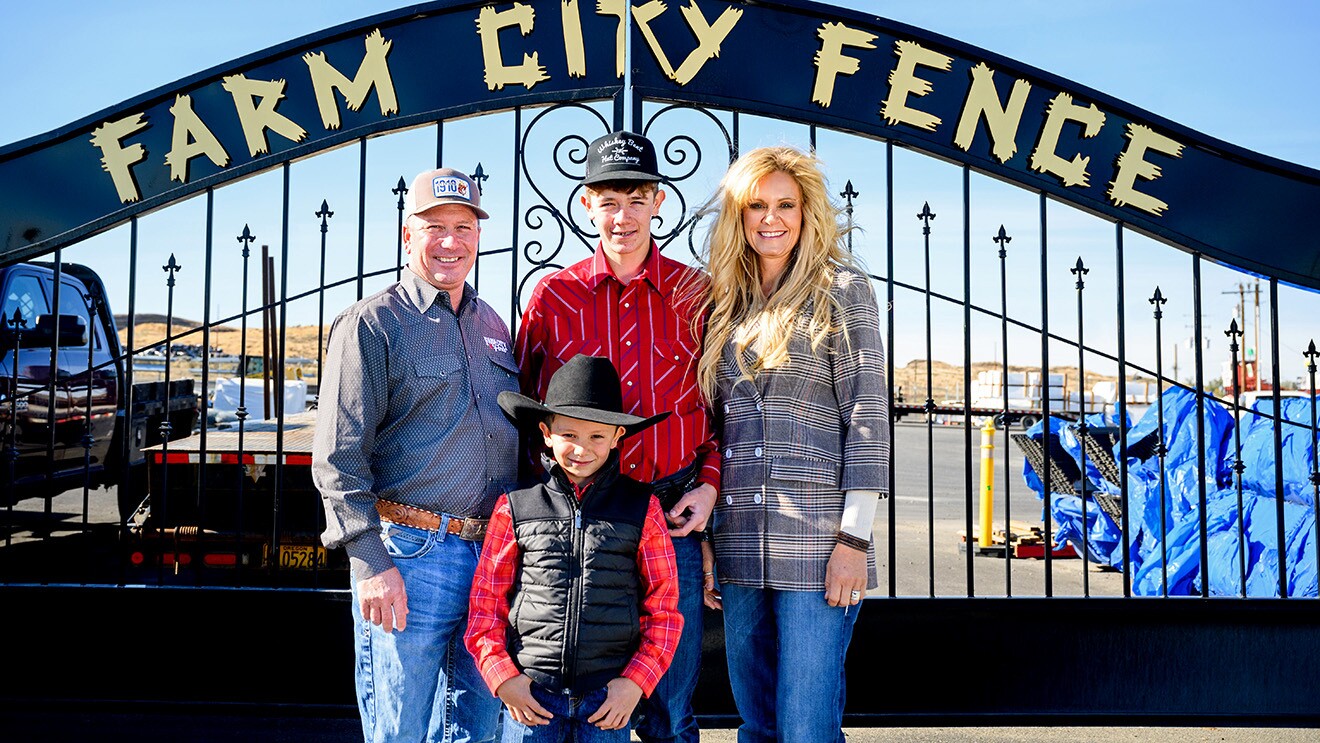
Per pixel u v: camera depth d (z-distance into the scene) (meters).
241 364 3.64
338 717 3.63
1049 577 3.68
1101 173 3.68
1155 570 5.50
